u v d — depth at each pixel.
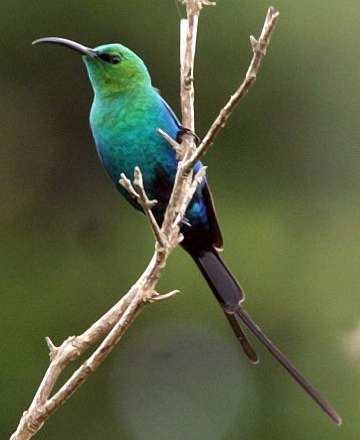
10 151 17.19
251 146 17.03
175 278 15.54
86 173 17.25
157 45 16.45
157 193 8.34
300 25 16.08
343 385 14.77
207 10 15.98
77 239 17.03
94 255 17.00
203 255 8.20
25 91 17.12
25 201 17.16
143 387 15.81
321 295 15.93
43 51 16.92
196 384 15.70
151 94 8.27
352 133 16.72
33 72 17.05
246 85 6.21
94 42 16.61
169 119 8.27
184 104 6.88
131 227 16.95
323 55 16.27
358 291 15.93
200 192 8.02
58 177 17.22
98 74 8.28
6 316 16.48
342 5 16.03
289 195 16.94
